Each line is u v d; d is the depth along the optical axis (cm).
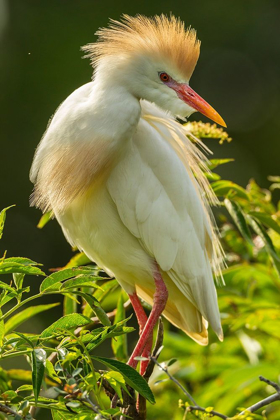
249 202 780
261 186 1585
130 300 801
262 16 1642
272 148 1617
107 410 482
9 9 1555
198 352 865
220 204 781
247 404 837
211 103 1684
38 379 448
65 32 1540
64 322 493
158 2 1588
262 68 1658
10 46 1538
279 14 1642
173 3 1602
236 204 757
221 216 874
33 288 1372
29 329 1346
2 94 1512
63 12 1555
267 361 840
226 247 868
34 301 1364
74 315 490
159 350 569
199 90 1686
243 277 865
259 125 1636
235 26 1642
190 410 519
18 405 478
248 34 1645
